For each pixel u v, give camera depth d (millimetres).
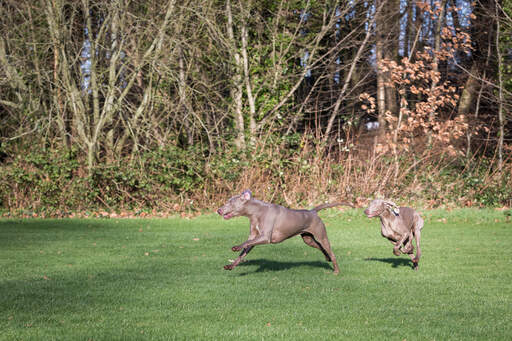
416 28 34156
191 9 22969
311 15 29922
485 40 31953
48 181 21766
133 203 22875
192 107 25781
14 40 23406
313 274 10156
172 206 22531
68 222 19266
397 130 25500
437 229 17719
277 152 23297
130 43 23703
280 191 23000
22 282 9172
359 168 24016
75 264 11086
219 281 9352
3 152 24516
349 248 13734
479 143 30219
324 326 6586
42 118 22547
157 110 25812
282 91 27312
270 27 27562
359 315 7098
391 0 31438
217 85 27547
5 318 6879
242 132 24203
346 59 32094
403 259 12023
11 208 21859
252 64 27422
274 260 11938
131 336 6125
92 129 24672
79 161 23062
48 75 24109
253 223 9562
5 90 25797
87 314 7105
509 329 6473
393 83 27688
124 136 24312
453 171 24828
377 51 30141
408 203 22891
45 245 13695
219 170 22562
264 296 8180
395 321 6793
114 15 23062
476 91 31141
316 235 10000
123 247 13500
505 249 13336
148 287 8828
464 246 13859
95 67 23359
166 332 6281
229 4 25703
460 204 23094
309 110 27672
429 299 8055
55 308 7391
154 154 22469
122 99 23656
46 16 23594
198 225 18812
